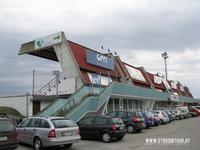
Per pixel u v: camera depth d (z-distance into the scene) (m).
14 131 12.03
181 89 82.50
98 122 17.92
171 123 34.84
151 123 27.11
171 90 67.88
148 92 43.44
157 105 54.41
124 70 44.97
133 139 18.75
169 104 62.88
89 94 28.47
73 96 26.50
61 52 31.72
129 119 23.09
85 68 32.12
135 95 37.62
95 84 32.16
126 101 39.03
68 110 24.39
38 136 14.17
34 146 14.43
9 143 11.68
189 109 53.84
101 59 35.88
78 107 24.25
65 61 31.47
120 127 17.89
